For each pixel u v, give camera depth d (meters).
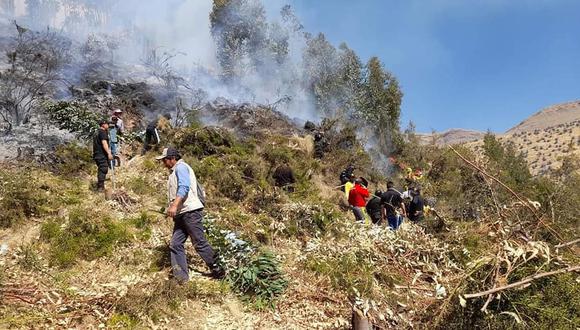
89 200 7.13
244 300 5.03
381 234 6.86
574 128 91.75
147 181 8.52
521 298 4.04
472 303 4.19
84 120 11.10
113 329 4.15
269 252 5.61
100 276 5.13
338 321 4.88
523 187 12.45
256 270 5.21
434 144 19.58
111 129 9.74
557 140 87.38
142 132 11.86
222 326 4.56
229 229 6.42
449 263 5.59
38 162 8.59
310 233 7.50
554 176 20.48
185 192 5.01
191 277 5.28
